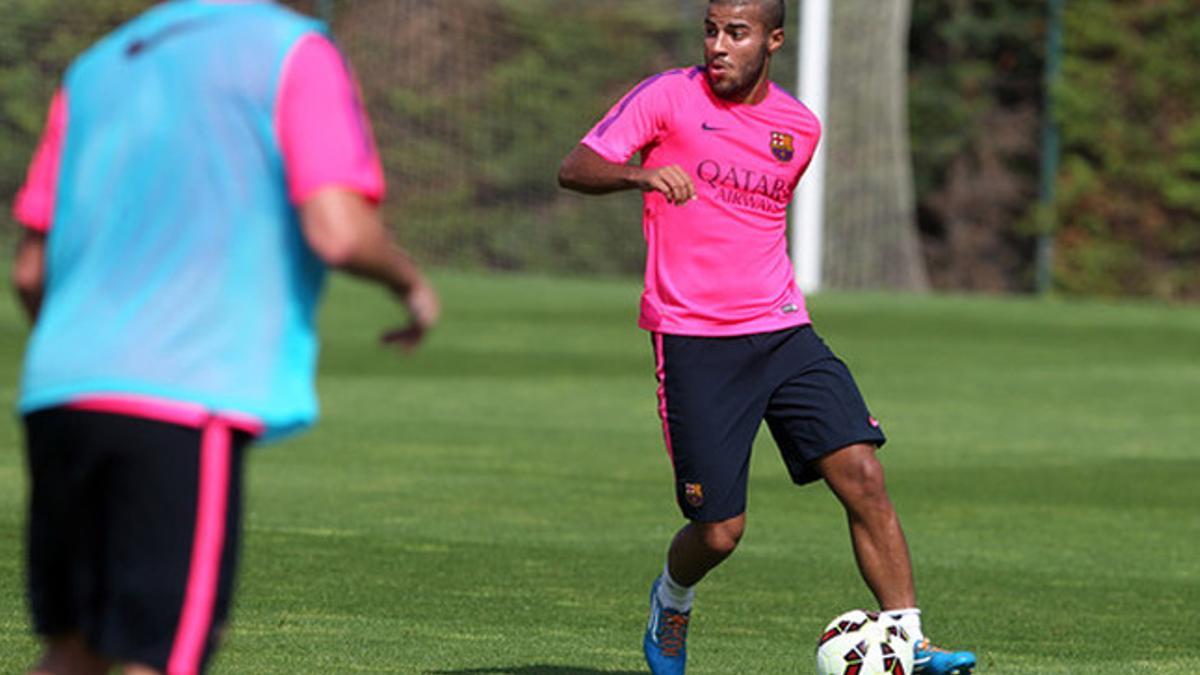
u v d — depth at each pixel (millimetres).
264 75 12320
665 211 20250
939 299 96000
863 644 19500
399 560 27469
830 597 25578
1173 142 109375
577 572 26938
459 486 35500
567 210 107625
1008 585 26844
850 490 20250
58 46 102812
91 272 12375
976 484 37438
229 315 12273
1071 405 52344
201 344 12211
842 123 101625
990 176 115625
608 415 47906
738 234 20141
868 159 102312
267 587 25047
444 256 106938
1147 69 109188
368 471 37344
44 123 102125
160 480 12086
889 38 102250
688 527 20453
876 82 102062
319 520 31047
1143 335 78375
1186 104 109250
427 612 23703
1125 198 110312
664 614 20516
